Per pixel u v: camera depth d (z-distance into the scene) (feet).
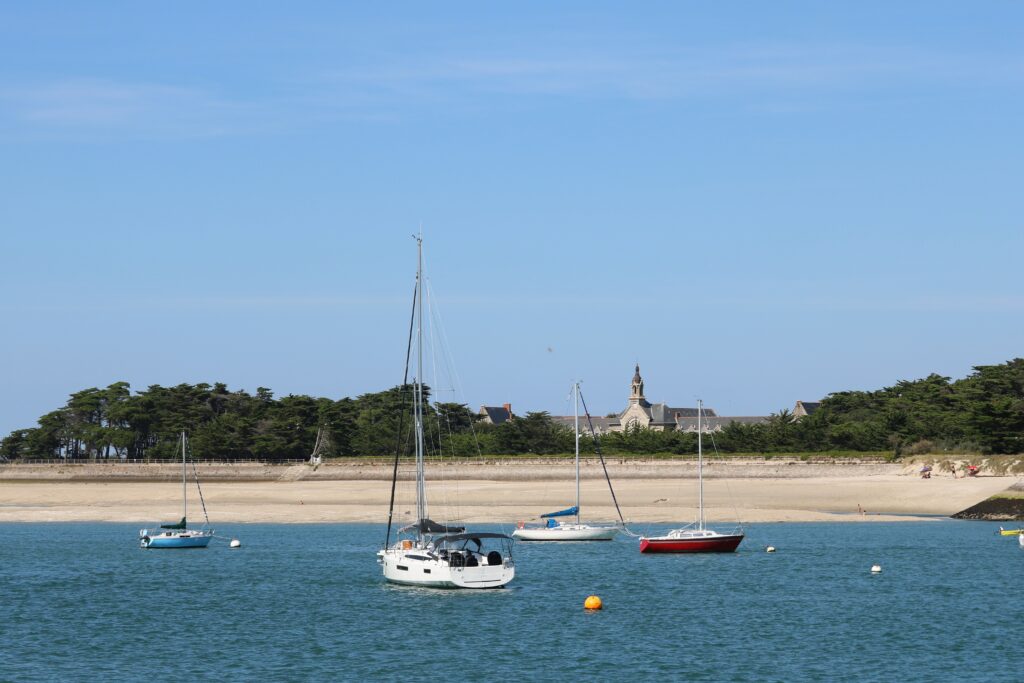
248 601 258.98
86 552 365.40
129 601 260.83
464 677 183.73
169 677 184.34
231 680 182.29
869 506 514.27
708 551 348.79
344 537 409.08
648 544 347.15
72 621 235.20
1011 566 316.40
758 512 479.41
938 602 254.47
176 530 393.29
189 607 251.60
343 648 205.57
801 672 186.29
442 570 271.49
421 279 291.79
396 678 183.42
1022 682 179.22
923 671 186.70
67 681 181.57
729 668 189.26
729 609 245.24
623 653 200.54
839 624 228.02
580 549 364.99
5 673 187.32
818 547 365.40
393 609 245.65
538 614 239.09
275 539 402.31
